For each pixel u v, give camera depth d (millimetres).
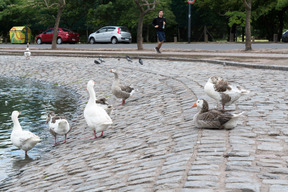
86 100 15070
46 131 10836
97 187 5250
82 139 9312
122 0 48781
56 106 14258
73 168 6773
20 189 6402
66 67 24375
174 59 24531
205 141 6207
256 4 43250
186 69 19219
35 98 16031
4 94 17109
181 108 9828
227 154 5406
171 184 4578
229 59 21984
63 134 9477
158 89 13984
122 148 7309
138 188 4727
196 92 11578
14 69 26234
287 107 8641
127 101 13273
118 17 51281
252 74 15664
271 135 6441
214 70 18094
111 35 42875
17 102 15141
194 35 52750
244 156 5309
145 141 7379
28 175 7270
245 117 7879
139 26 32750
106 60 26750
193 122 7246
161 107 10719
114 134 9070
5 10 57219
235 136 6371
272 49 27328
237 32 59438
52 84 20625
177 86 13555
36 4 51750
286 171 4676
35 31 61438
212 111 7020
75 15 55000
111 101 13969
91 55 29250
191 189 4328
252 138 6281
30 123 11758
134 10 48938
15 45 47312
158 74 17828
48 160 8141
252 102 9391
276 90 11133
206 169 4914
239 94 8055
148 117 9883
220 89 8039
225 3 44344
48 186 6098
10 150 9305
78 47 38406
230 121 6824
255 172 4699
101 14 50188
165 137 7219
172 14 48438
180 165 5215
